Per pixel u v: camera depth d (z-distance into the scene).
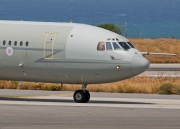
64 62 107.94
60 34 108.94
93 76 107.44
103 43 106.50
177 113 96.00
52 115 93.06
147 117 91.75
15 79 113.88
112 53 105.56
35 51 109.50
